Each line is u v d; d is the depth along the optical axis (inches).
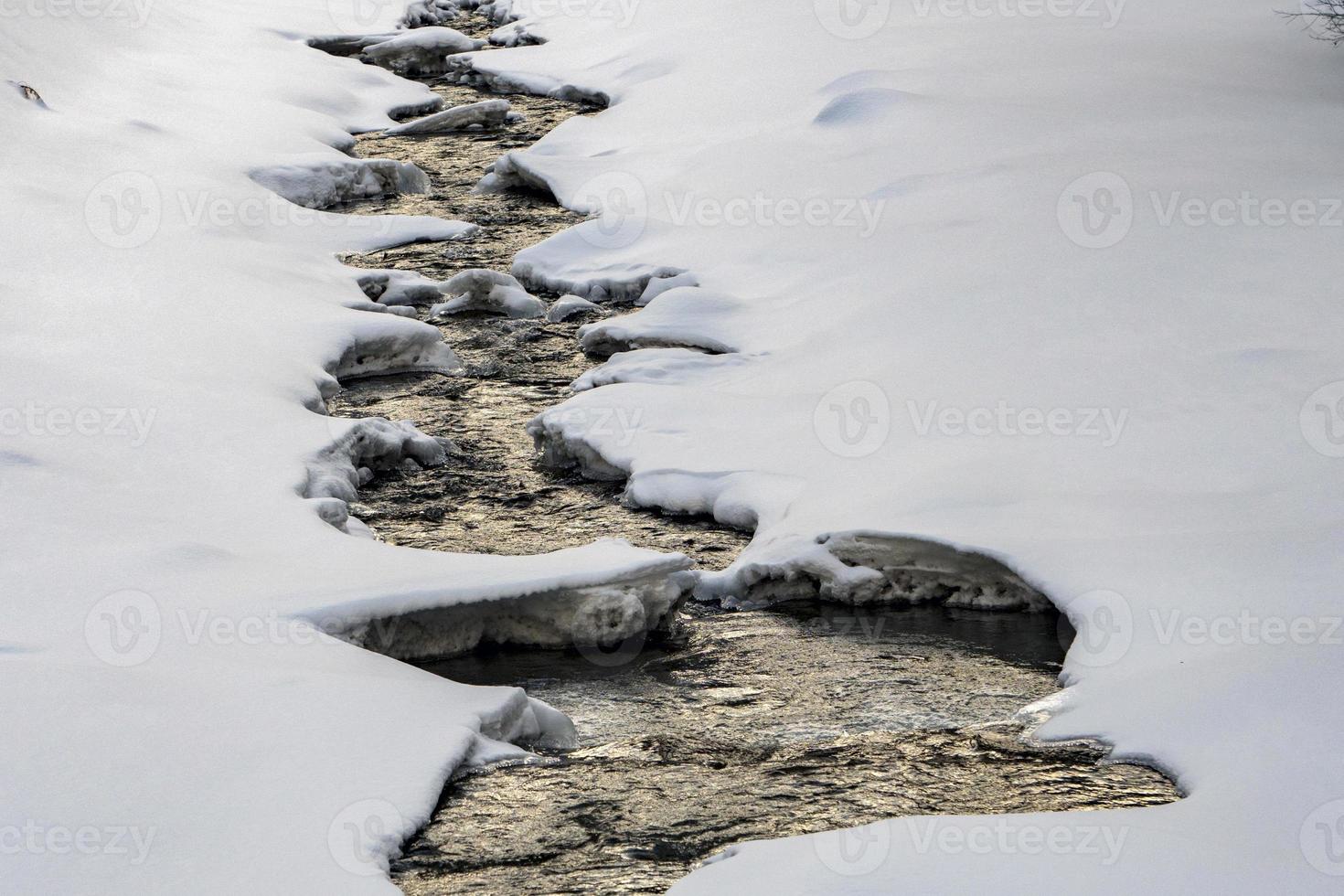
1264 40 945.5
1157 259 559.8
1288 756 270.1
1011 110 784.9
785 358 564.1
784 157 808.9
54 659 309.9
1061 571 366.6
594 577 372.2
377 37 1379.2
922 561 398.3
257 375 543.2
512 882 257.8
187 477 437.4
